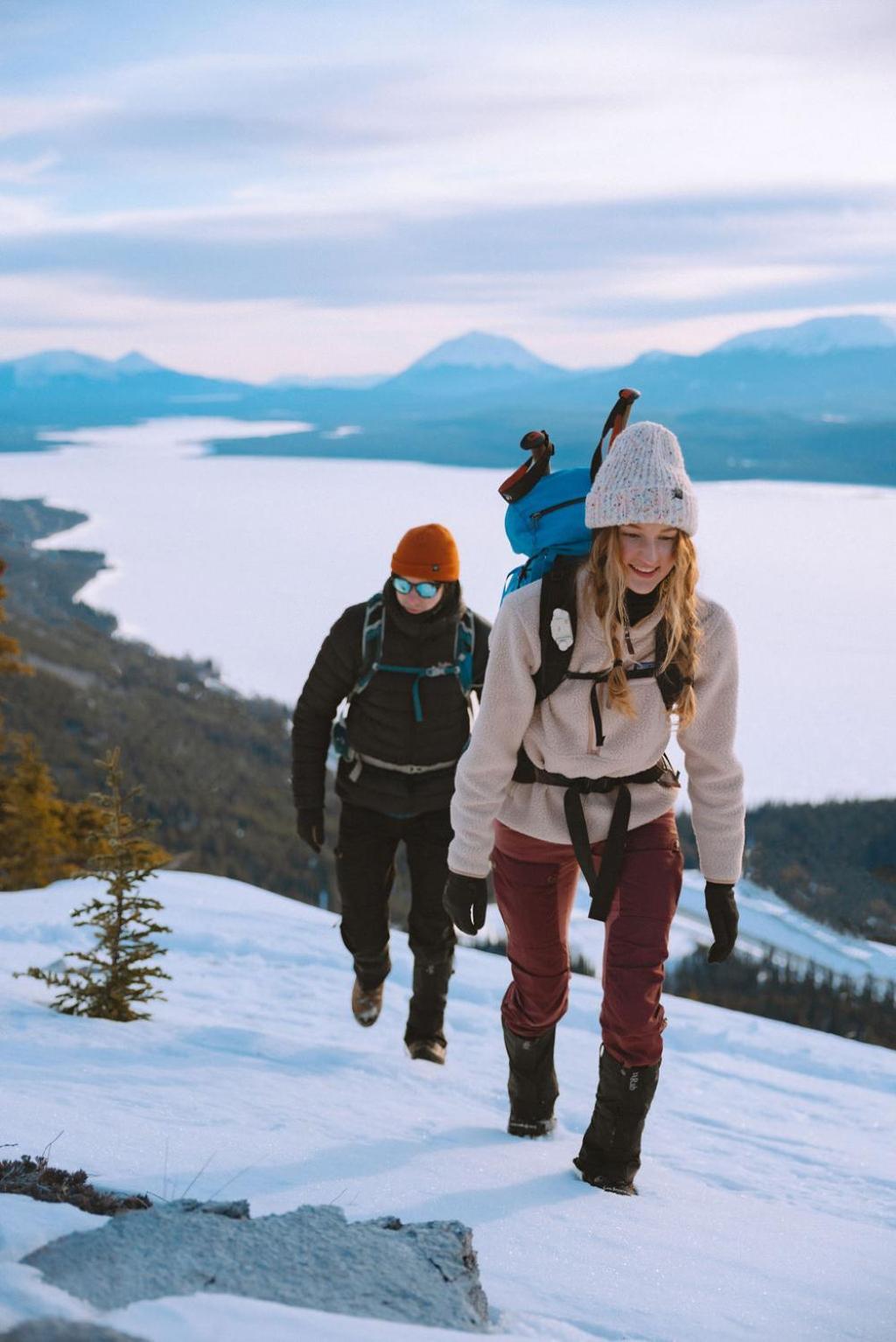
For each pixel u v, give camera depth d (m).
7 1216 1.36
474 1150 2.76
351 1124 2.91
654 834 2.69
